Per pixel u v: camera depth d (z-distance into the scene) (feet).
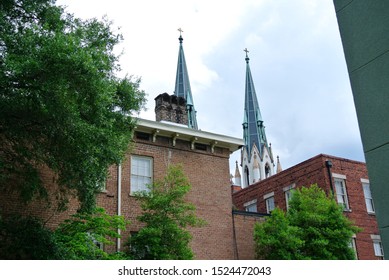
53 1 47.57
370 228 88.38
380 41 29.53
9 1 44.27
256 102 286.66
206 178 75.25
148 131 72.08
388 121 28.07
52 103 38.65
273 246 68.18
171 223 58.34
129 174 68.08
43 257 46.62
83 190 47.19
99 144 44.73
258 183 102.94
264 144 276.82
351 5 32.01
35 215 57.26
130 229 64.64
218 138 77.46
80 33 47.32
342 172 89.30
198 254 69.31
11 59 38.09
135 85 53.62
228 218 74.90
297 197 74.43
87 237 51.78
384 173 27.78
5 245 47.65
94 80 39.27
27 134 43.68
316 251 68.18
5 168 45.83
